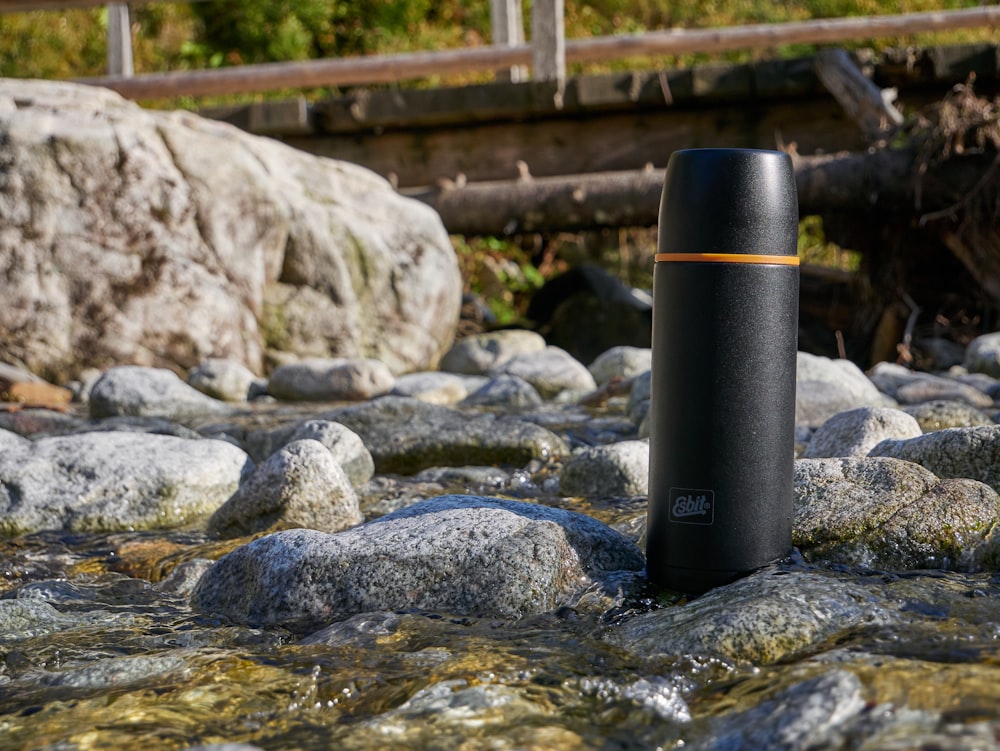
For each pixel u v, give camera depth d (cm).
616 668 180
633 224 875
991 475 259
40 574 273
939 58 863
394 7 1772
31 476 332
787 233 206
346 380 629
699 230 203
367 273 755
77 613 232
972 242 801
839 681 152
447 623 207
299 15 1752
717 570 209
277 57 1720
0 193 662
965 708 142
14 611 228
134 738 156
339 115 928
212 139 721
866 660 166
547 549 221
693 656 179
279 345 730
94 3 967
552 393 641
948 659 167
